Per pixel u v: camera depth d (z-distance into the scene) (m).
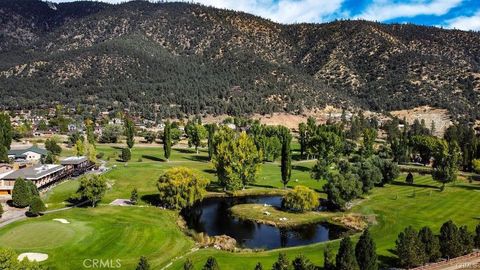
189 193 108.12
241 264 70.25
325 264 59.66
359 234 90.56
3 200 109.00
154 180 139.38
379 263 69.25
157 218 98.31
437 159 167.50
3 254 50.75
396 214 103.50
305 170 166.00
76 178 136.88
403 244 63.88
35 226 83.88
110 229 86.44
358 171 123.62
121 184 132.75
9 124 181.75
